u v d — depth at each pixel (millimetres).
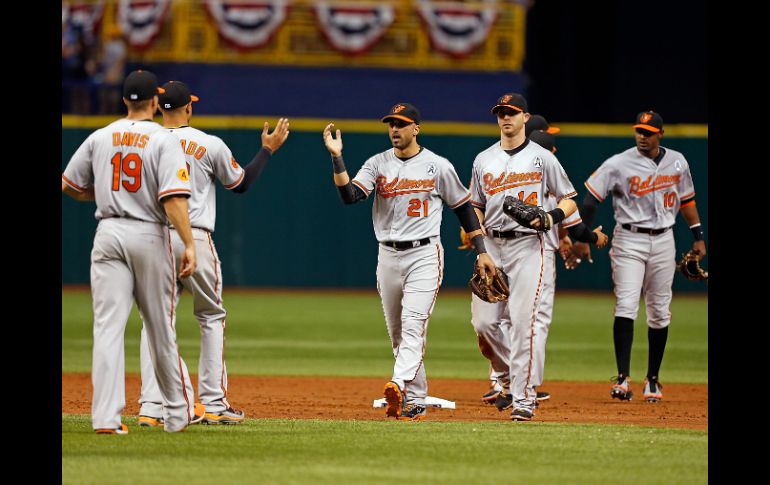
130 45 93750
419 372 32969
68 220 85000
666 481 22438
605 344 58312
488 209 32812
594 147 81625
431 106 95625
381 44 96188
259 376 45625
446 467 23438
